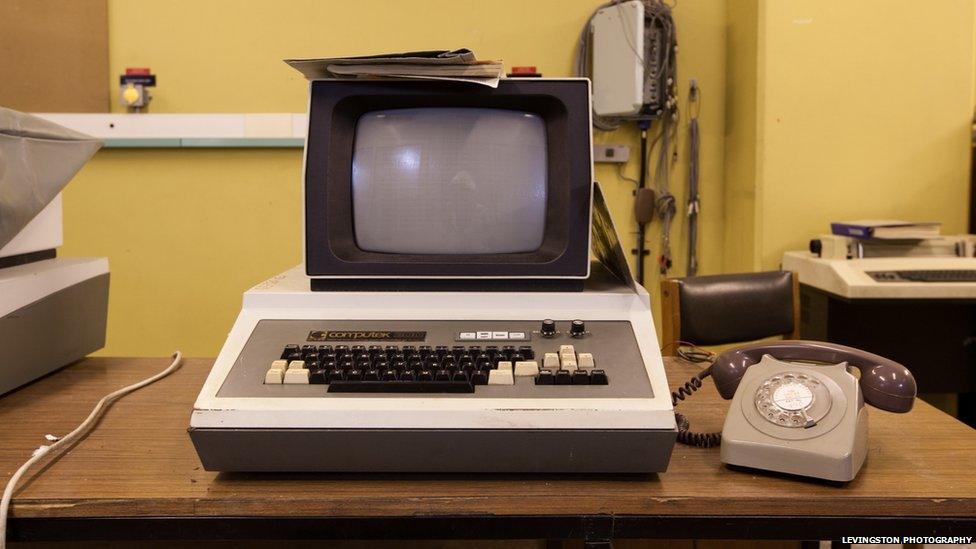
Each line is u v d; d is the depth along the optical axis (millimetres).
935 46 3055
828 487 935
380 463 951
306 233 1126
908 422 1167
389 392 954
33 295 1331
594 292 1124
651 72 3201
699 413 1206
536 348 1035
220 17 3285
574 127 1135
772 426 971
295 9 3295
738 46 3285
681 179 3457
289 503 907
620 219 3459
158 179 3344
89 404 1252
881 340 2723
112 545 1375
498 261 1152
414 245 1206
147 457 1033
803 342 1085
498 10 3332
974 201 3107
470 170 1198
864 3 3033
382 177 1202
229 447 934
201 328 3424
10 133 1336
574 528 913
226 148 3336
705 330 2039
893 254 2793
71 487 936
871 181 3105
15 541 917
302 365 987
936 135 3088
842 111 3074
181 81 3309
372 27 3318
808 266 2801
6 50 3211
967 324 2736
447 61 1088
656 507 908
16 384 1292
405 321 1090
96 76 3262
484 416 925
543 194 1201
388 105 1193
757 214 3133
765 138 3076
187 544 1402
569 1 3330
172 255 3385
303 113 3318
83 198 3340
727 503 907
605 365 1002
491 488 938
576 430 924
